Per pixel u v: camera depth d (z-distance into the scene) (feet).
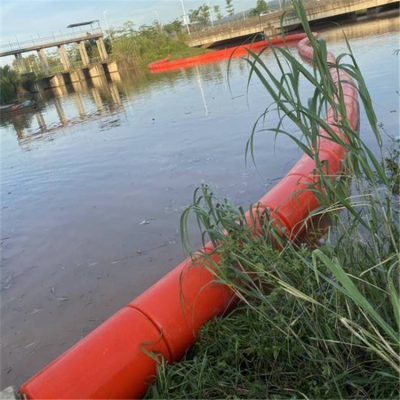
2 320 8.36
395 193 6.97
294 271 5.19
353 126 12.34
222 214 6.15
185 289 5.84
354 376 4.25
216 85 36.04
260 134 17.34
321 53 4.29
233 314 6.15
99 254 10.21
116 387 4.87
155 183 14.46
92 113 38.11
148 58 94.84
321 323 4.66
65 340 7.36
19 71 95.91
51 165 20.97
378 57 28.30
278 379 4.63
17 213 14.70
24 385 4.61
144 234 10.70
